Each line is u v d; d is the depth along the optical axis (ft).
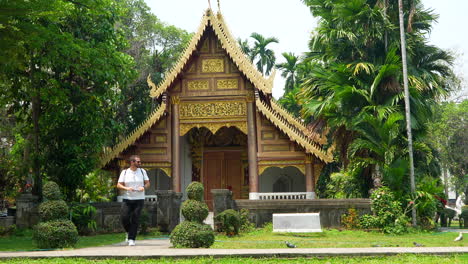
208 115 68.39
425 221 58.85
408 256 26.12
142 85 120.47
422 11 73.31
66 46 53.26
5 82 60.49
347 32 67.56
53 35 52.01
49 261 25.52
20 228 53.42
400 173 57.77
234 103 68.28
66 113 62.44
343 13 67.62
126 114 118.21
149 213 55.31
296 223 45.98
